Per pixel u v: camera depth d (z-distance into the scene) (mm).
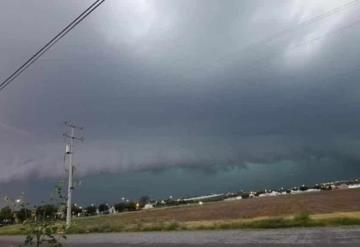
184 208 119188
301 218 38594
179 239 35719
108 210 171125
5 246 42250
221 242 29703
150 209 153875
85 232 61406
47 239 11469
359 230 29141
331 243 23719
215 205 113688
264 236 30625
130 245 35281
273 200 100938
